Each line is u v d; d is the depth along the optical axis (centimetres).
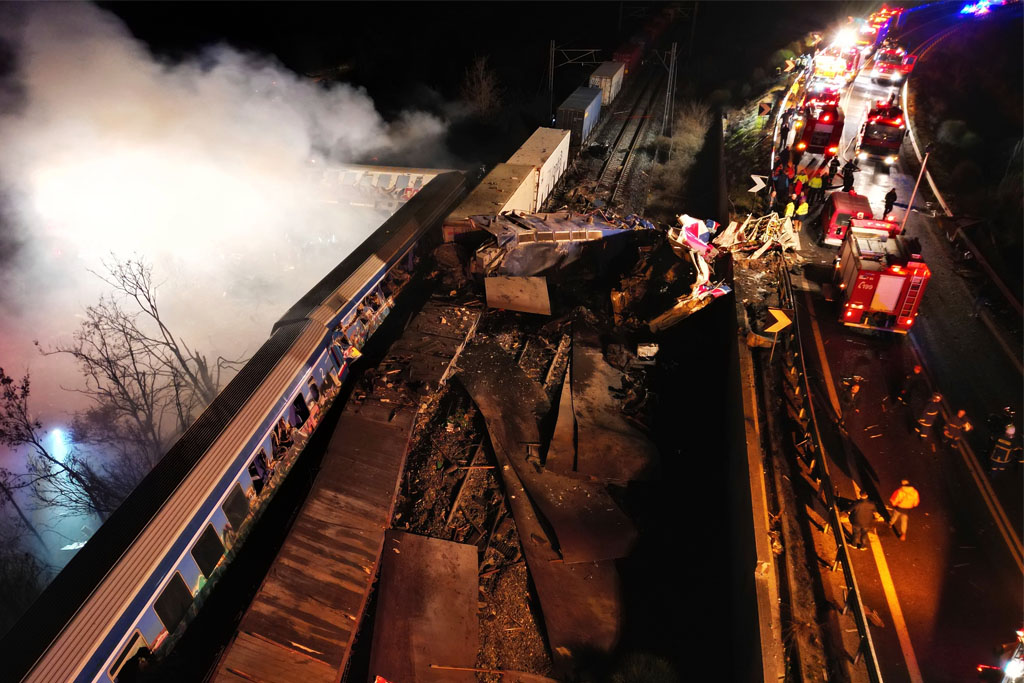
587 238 2041
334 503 1258
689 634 1212
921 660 1022
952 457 1385
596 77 3694
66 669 844
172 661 1015
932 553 1184
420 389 1542
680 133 3584
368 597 1169
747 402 1479
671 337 1939
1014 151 2714
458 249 2047
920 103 3594
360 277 1703
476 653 1133
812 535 1189
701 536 1389
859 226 1809
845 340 1738
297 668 1005
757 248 2128
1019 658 955
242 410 1234
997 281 1969
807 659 998
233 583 1163
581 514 1362
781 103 3450
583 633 1185
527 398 1620
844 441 1419
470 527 1335
